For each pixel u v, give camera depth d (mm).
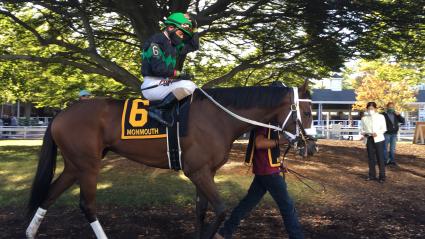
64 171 4699
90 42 11766
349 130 23234
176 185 7762
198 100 4387
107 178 8328
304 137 4344
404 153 15305
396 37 11391
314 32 11320
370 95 31781
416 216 6609
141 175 8617
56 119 4648
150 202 6801
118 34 13539
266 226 5734
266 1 11156
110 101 4648
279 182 4562
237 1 11859
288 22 12000
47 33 12836
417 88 37719
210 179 4270
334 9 10344
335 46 11148
